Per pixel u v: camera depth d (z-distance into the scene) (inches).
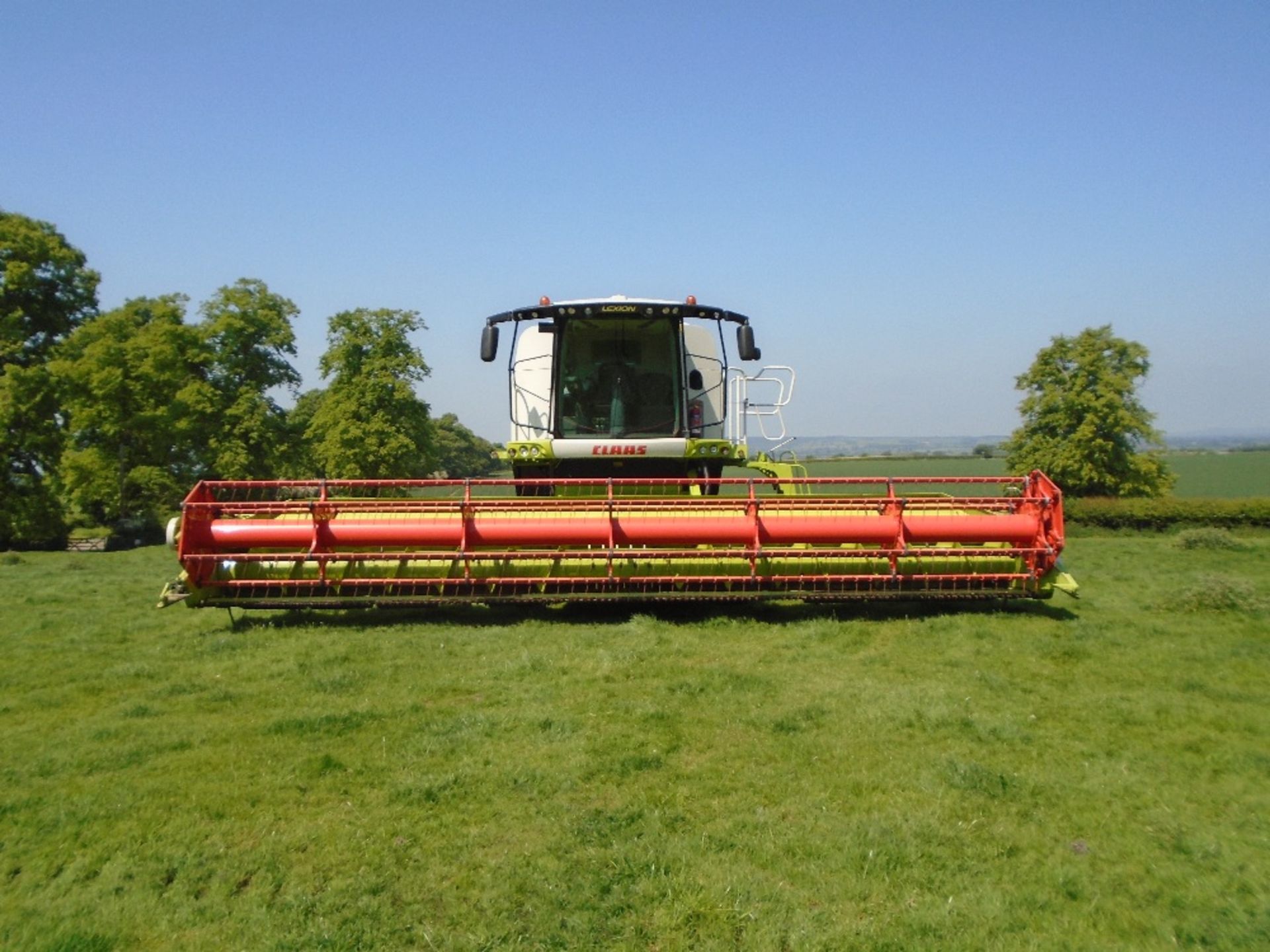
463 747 234.4
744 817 192.2
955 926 152.6
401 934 151.2
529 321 476.1
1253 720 255.8
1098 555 799.1
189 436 1665.8
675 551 380.2
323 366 1771.7
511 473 494.0
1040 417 1820.9
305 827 189.5
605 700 275.4
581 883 166.9
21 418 1598.2
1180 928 151.4
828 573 389.7
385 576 386.3
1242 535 1331.2
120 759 227.8
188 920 155.6
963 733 245.3
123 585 604.4
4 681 307.4
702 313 470.3
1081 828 189.0
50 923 154.1
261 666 317.1
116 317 1662.2
